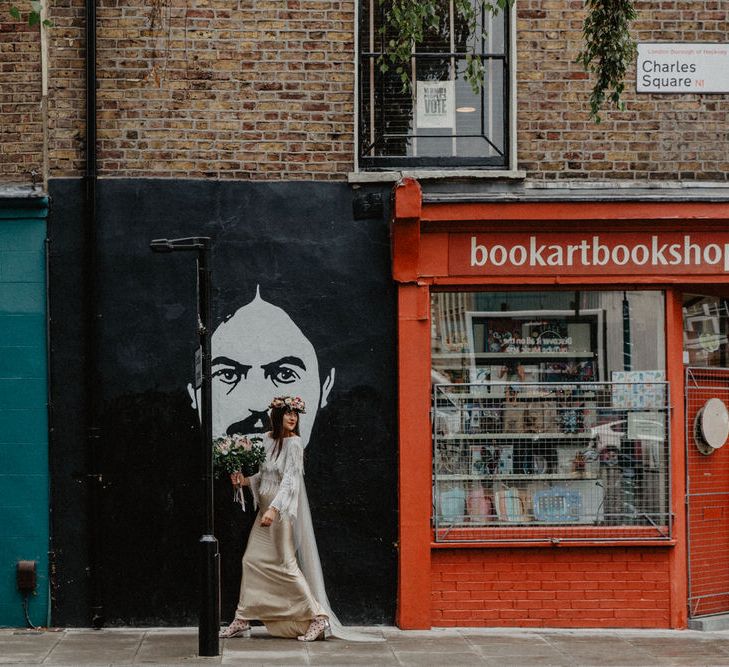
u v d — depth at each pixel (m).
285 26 9.33
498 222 9.16
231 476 8.80
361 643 8.55
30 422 9.04
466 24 9.59
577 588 9.30
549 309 9.52
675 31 9.50
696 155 9.46
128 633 8.83
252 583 8.65
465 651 8.30
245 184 9.27
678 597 9.38
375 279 9.31
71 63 9.23
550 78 9.41
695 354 9.82
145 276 9.19
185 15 9.28
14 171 9.19
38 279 9.09
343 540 9.20
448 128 9.53
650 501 9.50
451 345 9.43
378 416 9.27
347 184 9.30
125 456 9.12
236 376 9.23
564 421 9.51
